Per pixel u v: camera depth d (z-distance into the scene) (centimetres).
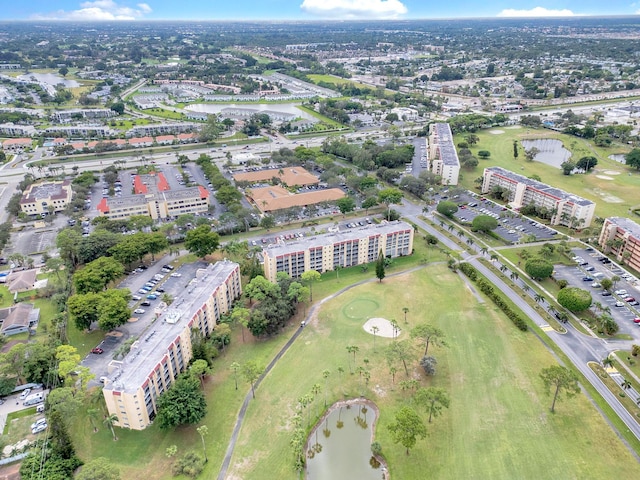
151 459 15112
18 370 18188
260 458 15162
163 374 17238
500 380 18112
